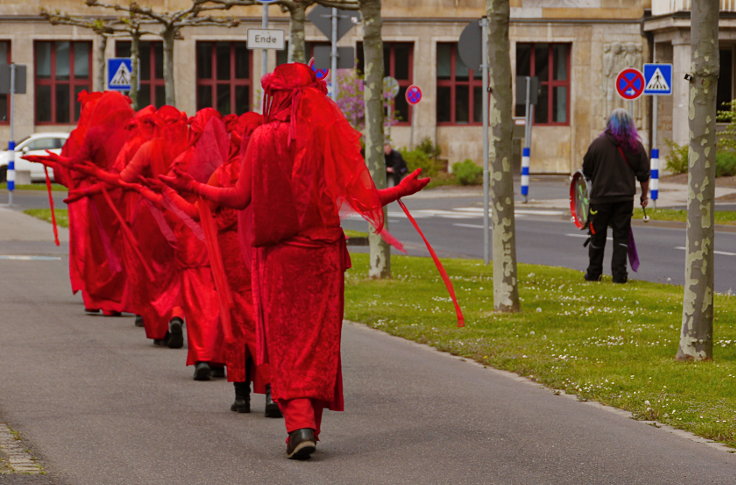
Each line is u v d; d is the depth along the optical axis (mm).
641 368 13961
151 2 69312
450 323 17812
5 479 9055
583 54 70938
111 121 18109
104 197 18078
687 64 66500
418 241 33656
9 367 14086
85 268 18672
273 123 9805
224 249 11836
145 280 15875
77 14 69375
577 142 71250
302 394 9797
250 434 10820
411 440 10609
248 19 70125
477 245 32719
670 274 25141
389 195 10016
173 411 11781
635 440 10680
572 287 22625
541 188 59812
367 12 23828
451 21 71250
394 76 71625
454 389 13070
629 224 23344
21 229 34406
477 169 62500
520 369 14156
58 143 62312
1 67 46781
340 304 9953
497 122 18812
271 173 9719
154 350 15531
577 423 11367
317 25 31797
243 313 11648
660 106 70125
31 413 11555
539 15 70688
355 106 58938
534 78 46094
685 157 61812
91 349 15508
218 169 11695
